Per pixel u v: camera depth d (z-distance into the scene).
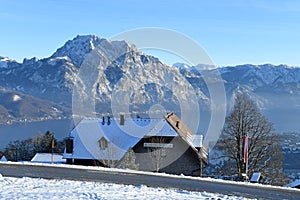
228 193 14.51
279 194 15.12
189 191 13.89
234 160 27.84
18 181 13.67
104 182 15.12
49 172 17.12
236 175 26.14
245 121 26.72
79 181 14.69
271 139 27.52
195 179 17.64
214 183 16.86
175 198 12.00
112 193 12.05
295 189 16.81
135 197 11.62
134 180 16.11
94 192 12.02
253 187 16.53
